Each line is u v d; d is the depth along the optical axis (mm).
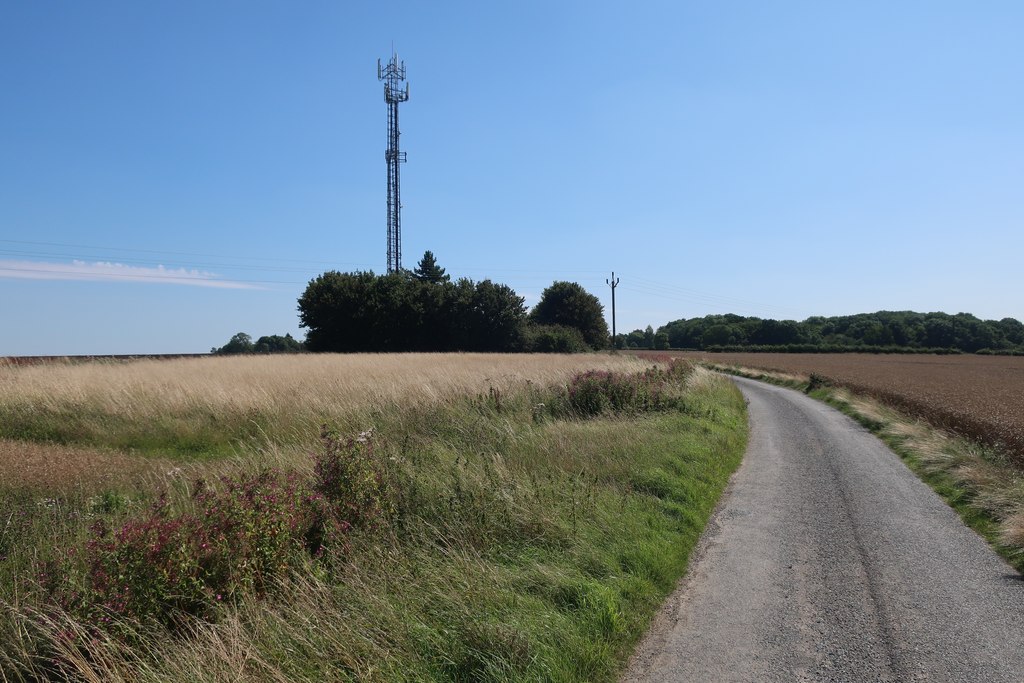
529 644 4152
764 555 6871
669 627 5039
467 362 31031
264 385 17266
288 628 4070
